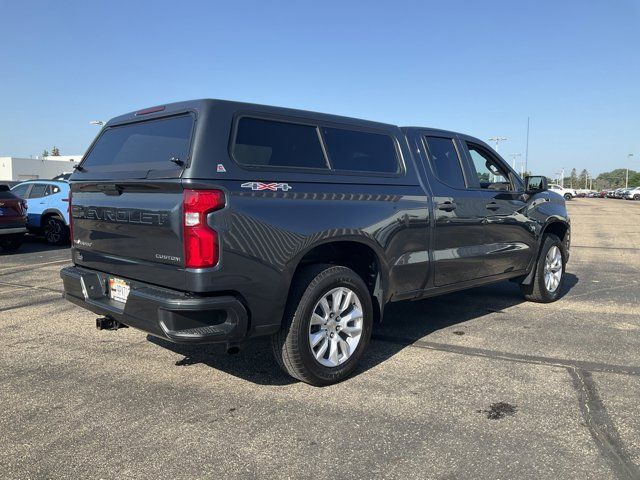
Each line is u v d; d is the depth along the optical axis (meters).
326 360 4.02
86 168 4.48
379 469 2.89
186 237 3.33
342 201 4.10
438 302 6.87
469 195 5.34
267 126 3.81
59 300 6.83
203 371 4.33
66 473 2.85
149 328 3.52
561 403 3.72
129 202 3.76
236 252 3.44
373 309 4.58
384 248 4.41
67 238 13.51
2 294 7.20
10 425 3.39
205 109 3.52
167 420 3.46
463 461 2.97
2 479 2.79
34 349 4.87
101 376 4.21
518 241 6.11
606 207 38.56
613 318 6.05
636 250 12.70
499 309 6.49
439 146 5.29
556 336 5.32
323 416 3.52
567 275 9.05
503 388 3.99
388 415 3.54
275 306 3.67
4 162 65.00
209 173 3.38
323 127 4.20
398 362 4.56
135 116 4.18
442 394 3.88
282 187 3.71
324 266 4.03
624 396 3.85
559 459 3.00
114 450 3.09
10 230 11.48
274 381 4.13
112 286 4.09
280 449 3.10
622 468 2.90
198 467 2.91
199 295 3.38
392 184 4.57
